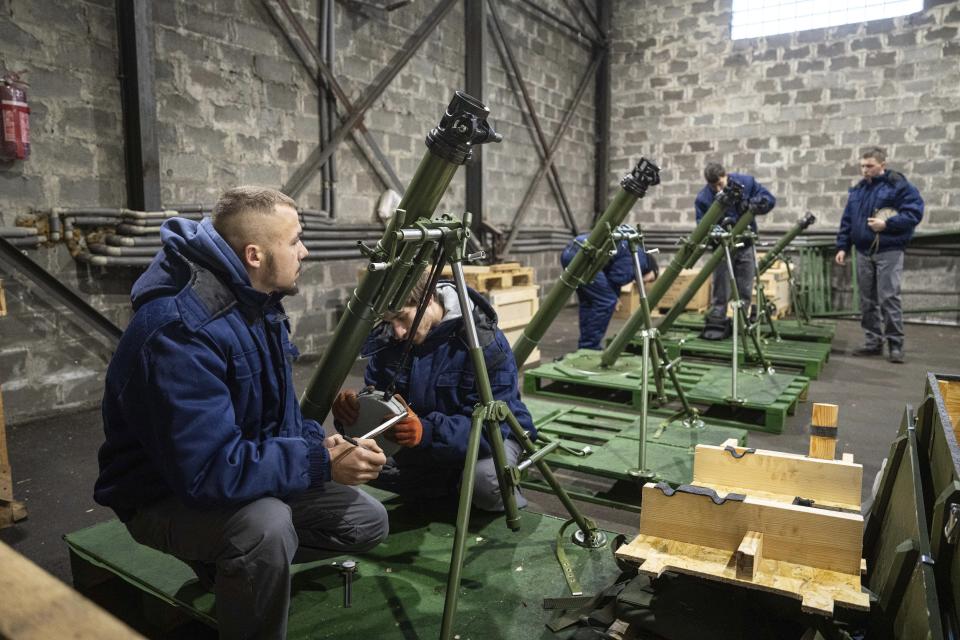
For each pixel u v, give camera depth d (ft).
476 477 6.71
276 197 4.58
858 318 25.18
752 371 13.82
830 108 25.32
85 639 1.24
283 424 4.98
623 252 15.03
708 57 27.37
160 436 4.17
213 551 4.50
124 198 13.46
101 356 13.12
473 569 5.97
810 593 4.13
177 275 4.44
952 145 23.44
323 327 17.94
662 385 9.64
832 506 5.47
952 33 23.02
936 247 23.76
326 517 5.34
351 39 18.11
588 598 5.26
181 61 14.21
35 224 12.01
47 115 12.10
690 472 8.06
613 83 29.66
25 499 8.55
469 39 22.15
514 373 7.07
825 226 25.90
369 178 19.08
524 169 25.57
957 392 5.86
